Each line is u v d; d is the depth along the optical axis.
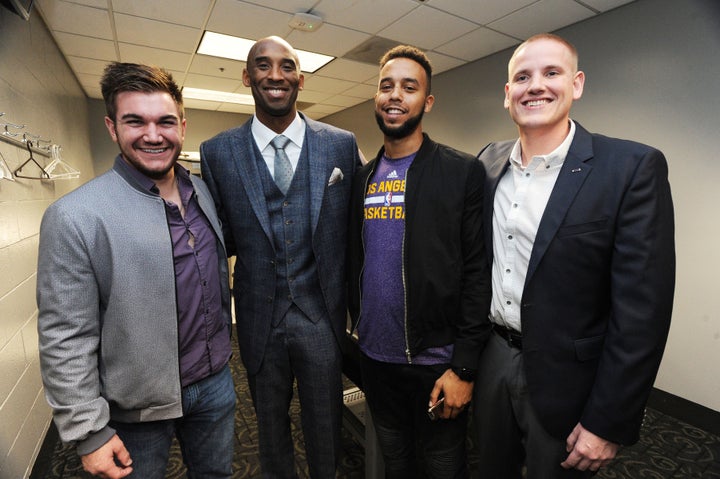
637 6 2.54
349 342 1.59
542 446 0.94
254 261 1.18
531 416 0.96
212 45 3.41
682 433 2.12
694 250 2.36
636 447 1.97
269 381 1.22
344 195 1.26
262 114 1.18
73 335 0.82
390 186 1.14
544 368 0.91
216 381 1.08
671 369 2.47
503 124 3.58
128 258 0.87
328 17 2.89
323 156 1.21
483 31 3.10
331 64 4.00
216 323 1.06
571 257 0.88
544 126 0.92
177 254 0.96
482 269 1.06
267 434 1.26
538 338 0.92
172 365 0.93
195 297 1.00
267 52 1.11
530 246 0.95
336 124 6.53
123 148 0.90
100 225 0.84
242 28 3.04
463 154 1.12
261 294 1.18
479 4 2.67
